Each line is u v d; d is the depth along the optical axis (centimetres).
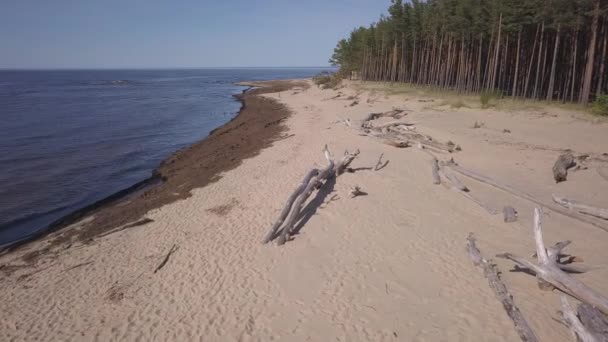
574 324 492
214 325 623
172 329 627
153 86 9581
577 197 991
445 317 588
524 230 831
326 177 1246
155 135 2731
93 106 4634
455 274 693
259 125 2725
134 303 714
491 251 755
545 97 3316
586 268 659
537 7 2916
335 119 2561
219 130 2797
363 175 1266
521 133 1811
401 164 1372
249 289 712
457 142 1647
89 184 1623
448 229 866
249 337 588
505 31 3362
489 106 2591
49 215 1294
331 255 798
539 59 2975
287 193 1177
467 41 3969
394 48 5566
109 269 856
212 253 870
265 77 16150
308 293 680
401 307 620
